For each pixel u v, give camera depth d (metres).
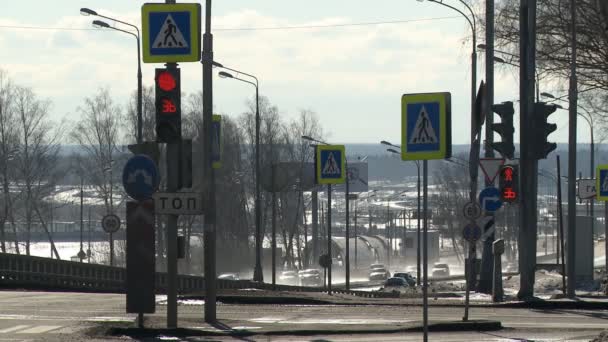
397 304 87.94
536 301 84.56
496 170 79.19
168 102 56.34
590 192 109.12
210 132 63.91
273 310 77.44
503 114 84.44
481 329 62.06
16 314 68.12
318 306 83.56
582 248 119.88
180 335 57.59
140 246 57.38
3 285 110.38
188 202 57.38
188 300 85.12
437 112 41.34
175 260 58.50
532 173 87.00
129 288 57.59
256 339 56.44
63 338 54.97
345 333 59.56
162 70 56.22
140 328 57.72
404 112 41.84
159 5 56.16
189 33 55.97
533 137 85.50
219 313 73.94
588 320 70.44
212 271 64.56
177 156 57.38
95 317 66.19
